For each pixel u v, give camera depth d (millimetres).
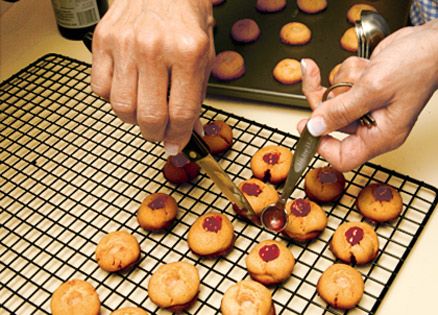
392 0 886
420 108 600
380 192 691
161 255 689
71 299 642
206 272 671
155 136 569
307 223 675
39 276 684
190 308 648
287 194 656
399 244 672
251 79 835
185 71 540
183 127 564
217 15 931
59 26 936
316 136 603
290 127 797
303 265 670
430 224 691
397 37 633
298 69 823
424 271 658
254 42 889
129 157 781
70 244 706
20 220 729
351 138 632
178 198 734
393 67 575
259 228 701
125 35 541
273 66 853
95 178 767
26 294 671
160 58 538
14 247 708
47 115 846
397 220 697
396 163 746
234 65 829
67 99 867
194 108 556
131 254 672
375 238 666
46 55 902
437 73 588
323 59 861
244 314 617
